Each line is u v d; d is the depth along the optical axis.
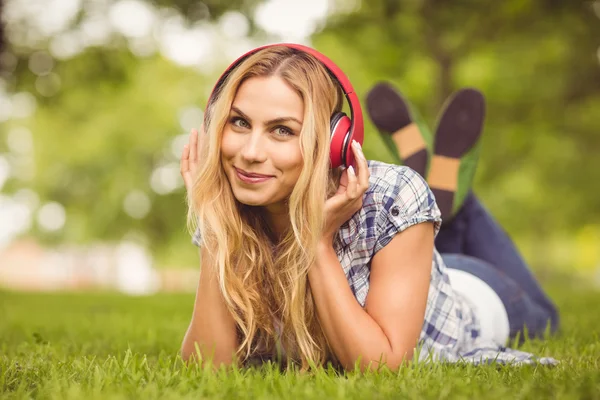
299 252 2.18
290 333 2.33
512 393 1.77
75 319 4.84
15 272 38.03
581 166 14.92
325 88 2.11
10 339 3.42
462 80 12.94
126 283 31.77
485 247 3.66
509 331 3.09
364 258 2.26
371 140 13.84
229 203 2.22
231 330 2.36
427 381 1.88
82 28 10.95
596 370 2.03
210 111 2.21
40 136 21.14
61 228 23.89
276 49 2.12
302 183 2.09
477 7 10.19
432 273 2.45
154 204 22.95
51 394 1.77
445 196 3.58
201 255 2.38
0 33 10.45
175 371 2.11
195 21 9.65
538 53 11.84
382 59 12.33
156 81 20.50
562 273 27.88
